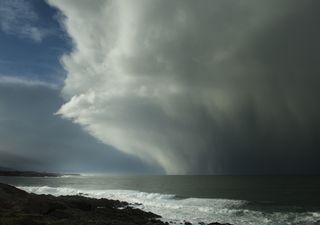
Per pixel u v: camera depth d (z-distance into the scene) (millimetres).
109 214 38344
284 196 74000
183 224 36562
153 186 116000
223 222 38312
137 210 43188
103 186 116875
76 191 84812
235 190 93000
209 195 77562
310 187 101375
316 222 38312
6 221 25422
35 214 31047
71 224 28375
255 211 46406
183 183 135500
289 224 37188
